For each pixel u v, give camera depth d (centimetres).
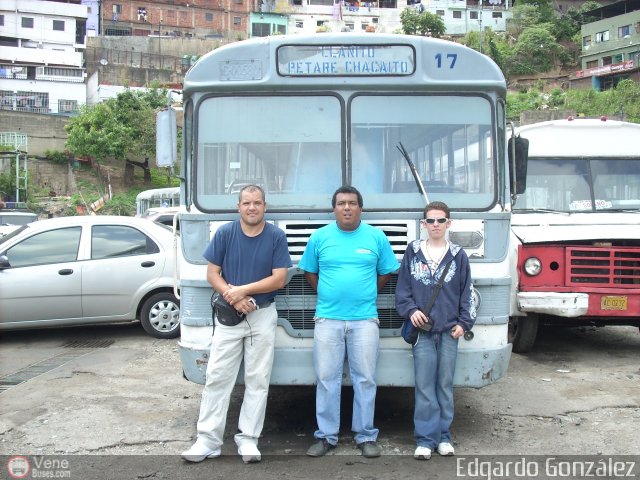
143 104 4722
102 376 795
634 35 6644
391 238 554
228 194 563
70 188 4719
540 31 7300
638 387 748
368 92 567
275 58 563
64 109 5631
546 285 847
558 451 548
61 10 6419
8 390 730
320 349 529
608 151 983
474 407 673
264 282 512
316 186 561
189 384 757
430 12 7681
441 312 522
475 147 570
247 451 517
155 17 7506
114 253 1014
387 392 732
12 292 965
